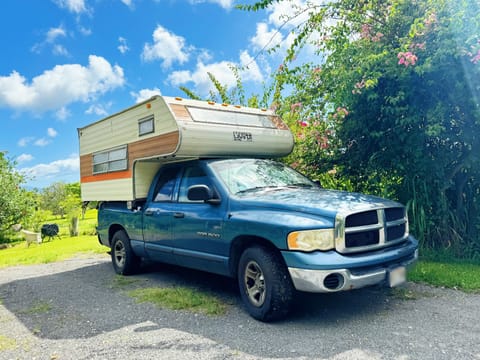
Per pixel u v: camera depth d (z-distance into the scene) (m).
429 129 5.79
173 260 5.38
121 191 6.44
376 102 6.51
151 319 4.22
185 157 5.30
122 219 6.51
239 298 4.82
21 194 21.33
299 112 7.70
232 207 4.35
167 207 5.39
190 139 5.12
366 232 3.74
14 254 12.22
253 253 3.96
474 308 4.00
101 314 4.52
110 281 6.30
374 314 3.96
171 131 5.18
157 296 5.07
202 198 4.50
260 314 3.89
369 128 6.82
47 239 18.34
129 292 5.45
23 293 5.94
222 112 5.79
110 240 7.04
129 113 6.20
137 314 4.43
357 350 3.12
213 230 4.48
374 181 7.03
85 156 7.82
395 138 6.55
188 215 4.91
